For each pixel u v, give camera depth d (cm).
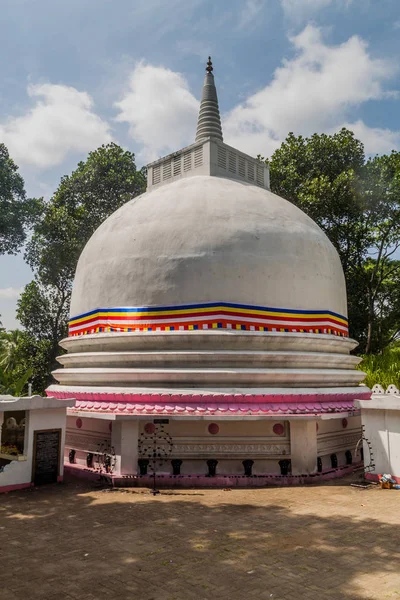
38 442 1353
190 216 1628
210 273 1530
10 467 1295
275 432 1416
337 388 1619
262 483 1346
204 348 1497
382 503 1152
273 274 1586
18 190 3052
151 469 1384
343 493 1254
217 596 668
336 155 3347
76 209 3659
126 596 670
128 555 823
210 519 1027
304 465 1391
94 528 973
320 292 1684
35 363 3722
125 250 1658
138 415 1345
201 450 1403
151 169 2172
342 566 769
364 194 3045
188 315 1512
